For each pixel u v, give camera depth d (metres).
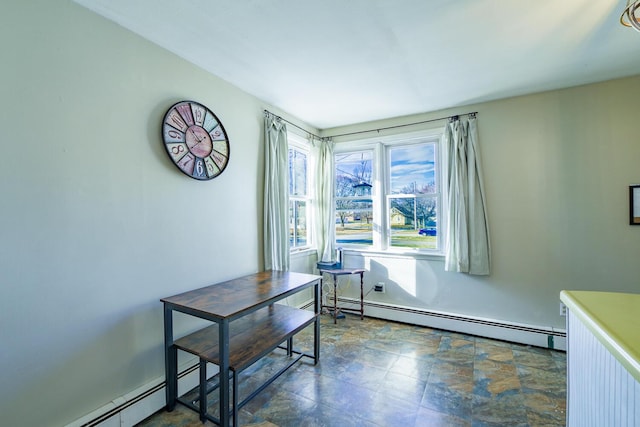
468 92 2.68
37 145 1.35
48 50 1.39
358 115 3.30
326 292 3.71
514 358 2.45
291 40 1.85
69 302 1.46
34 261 1.34
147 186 1.82
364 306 3.48
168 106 1.95
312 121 3.53
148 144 1.83
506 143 2.81
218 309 1.65
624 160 2.41
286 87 2.55
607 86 2.46
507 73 2.31
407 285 3.31
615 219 2.45
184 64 2.06
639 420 0.68
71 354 1.46
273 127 2.89
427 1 1.50
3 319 1.25
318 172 3.72
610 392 0.84
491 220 2.88
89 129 1.54
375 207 3.55
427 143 3.35
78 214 1.50
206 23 1.68
